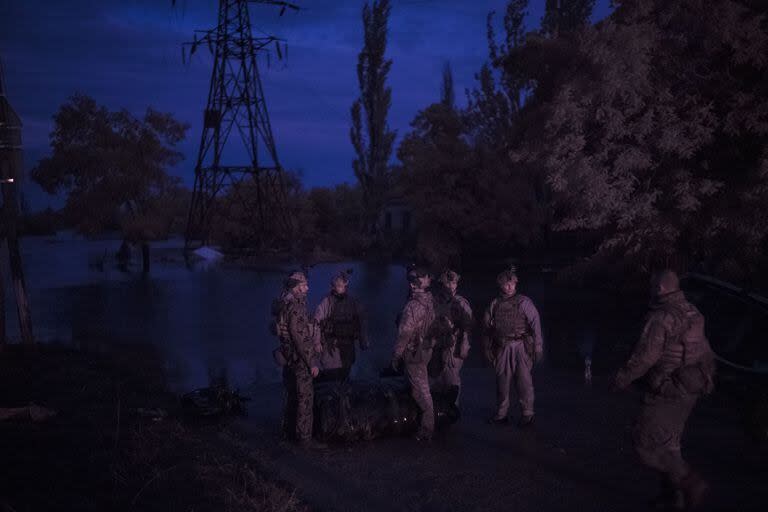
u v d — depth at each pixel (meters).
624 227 14.73
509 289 6.58
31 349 10.59
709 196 13.02
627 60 12.10
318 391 6.30
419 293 6.04
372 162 41.88
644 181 13.64
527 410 6.50
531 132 14.81
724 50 12.65
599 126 13.44
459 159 31.78
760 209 11.95
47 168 28.41
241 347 12.02
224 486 4.88
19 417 6.51
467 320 6.48
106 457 5.36
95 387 8.25
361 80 41.81
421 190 32.03
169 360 10.81
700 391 4.19
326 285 22.09
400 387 6.40
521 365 6.46
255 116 34.62
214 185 34.88
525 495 4.77
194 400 7.09
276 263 32.25
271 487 4.84
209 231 37.00
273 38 33.75
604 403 7.39
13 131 10.71
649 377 4.28
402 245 38.19
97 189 28.70
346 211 50.25
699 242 14.03
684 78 13.09
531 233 32.59
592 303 17.14
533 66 15.55
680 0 12.48
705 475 5.00
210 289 21.56
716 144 12.98
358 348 11.85
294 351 5.91
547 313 15.63
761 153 12.26
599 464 5.40
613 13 14.02
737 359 7.77
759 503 4.46
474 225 30.89
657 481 5.00
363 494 4.83
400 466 5.44
